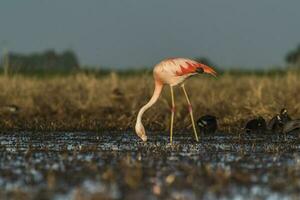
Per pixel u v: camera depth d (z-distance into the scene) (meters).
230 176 13.97
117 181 13.55
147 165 15.62
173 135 23.48
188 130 25.09
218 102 28.22
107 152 18.20
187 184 13.20
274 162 16.27
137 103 28.03
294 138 22.34
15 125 26.09
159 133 24.25
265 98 28.42
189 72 21.19
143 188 12.83
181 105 28.31
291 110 26.98
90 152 18.17
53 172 14.57
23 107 28.70
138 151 18.53
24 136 22.98
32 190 12.68
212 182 13.40
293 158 17.05
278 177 14.05
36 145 20.06
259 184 13.29
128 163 15.76
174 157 17.16
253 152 18.36
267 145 20.20
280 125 23.64
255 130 23.70
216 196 12.23
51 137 22.69
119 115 27.64
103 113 28.23
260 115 26.20
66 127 25.72
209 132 23.61
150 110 27.06
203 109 27.75
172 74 21.31
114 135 23.48
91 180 13.66
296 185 13.18
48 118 27.62
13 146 19.81
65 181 13.57
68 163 15.95
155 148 19.34
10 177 14.05
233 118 26.05
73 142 21.06
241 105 27.84
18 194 12.25
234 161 16.42
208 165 15.09
